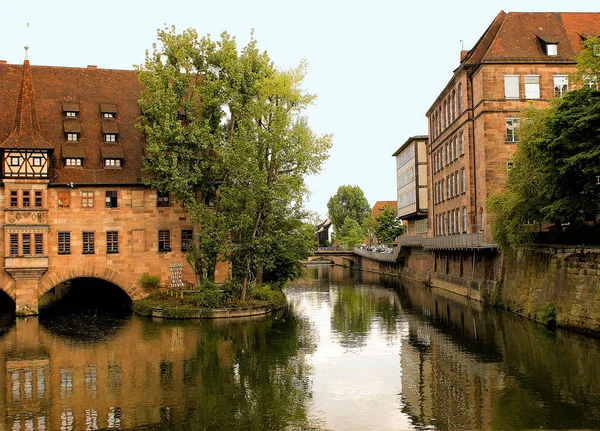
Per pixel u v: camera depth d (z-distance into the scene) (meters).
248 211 37.06
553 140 26.58
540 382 19.22
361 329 31.00
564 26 43.03
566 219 28.03
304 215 40.66
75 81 44.62
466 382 19.64
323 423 16.00
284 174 38.62
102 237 40.50
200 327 32.09
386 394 18.64
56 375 21.67
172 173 36.59
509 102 41.12
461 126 46.53
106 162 41.22
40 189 38.88
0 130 40.31
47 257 38.72
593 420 15.55
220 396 18.72
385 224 91.00
